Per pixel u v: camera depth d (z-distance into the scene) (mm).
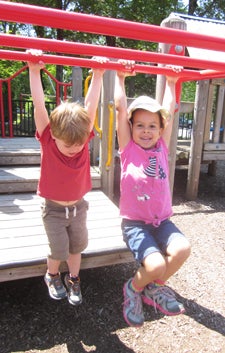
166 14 15305
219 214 4969
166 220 2146
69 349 2283
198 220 4684
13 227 3123
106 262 2773
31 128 9562
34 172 4512
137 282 2025
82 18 1394
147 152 2125
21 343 2316
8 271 2490
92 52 1862
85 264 2715
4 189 4137
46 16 1343
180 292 2953
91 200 3936
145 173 2092
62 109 1835
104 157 4387
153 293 2111
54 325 2494
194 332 2494
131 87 18266
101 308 2699
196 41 1613
